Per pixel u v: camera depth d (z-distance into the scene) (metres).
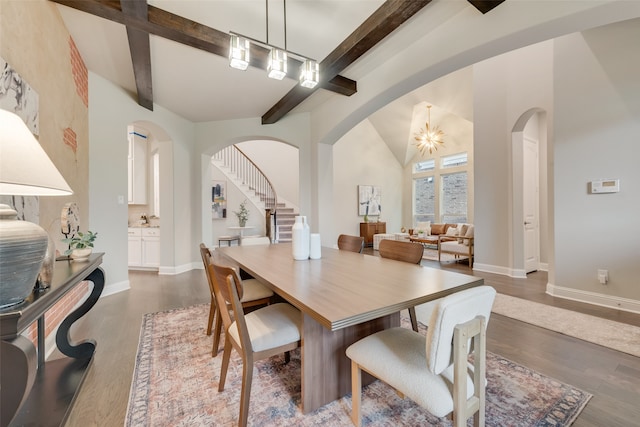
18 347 0.95
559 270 3.43
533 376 1.79
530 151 4.95
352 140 8.39
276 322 1.58
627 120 2.93
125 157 3.88
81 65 3.08
